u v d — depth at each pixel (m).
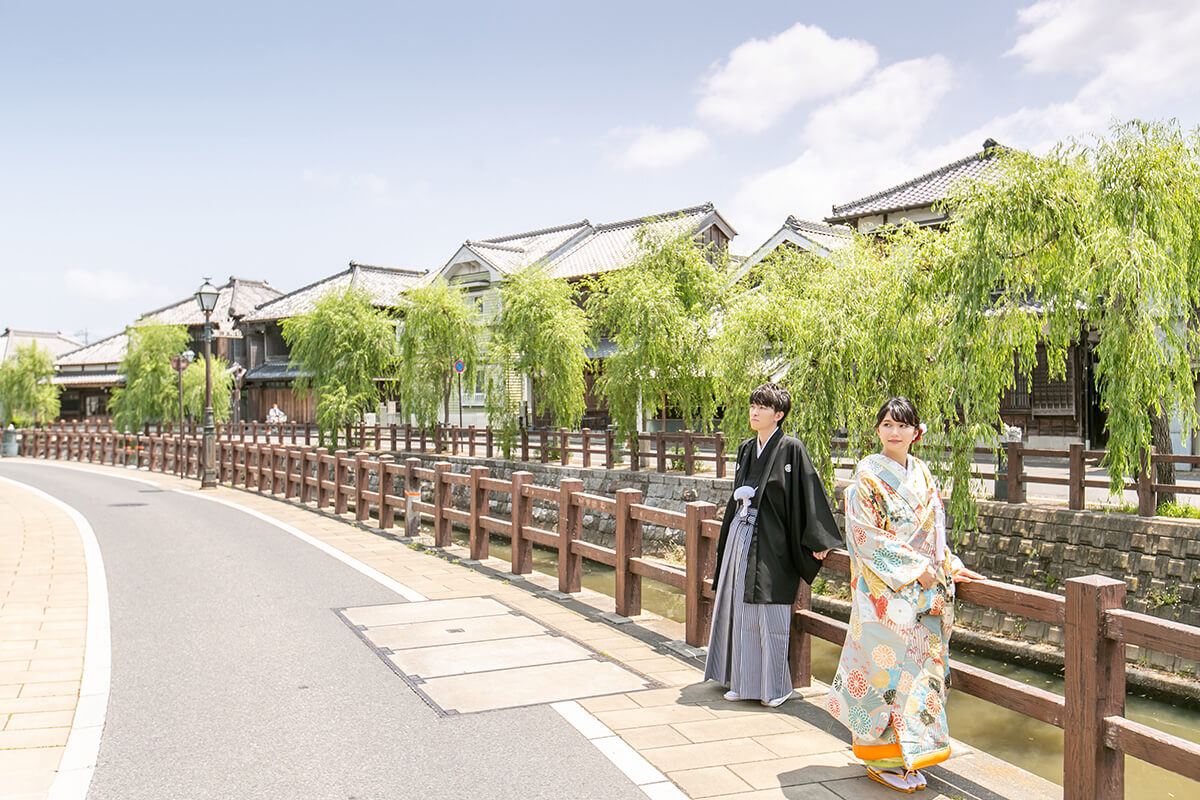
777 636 4.62
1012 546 10.50
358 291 26.94
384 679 5.20
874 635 3.54
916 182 23.11
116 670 5.38
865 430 12.34
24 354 47.28
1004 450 11.17
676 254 18.23
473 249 31.75
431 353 23.89
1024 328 10.47
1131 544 9.41
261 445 17.05
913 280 10.84
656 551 15.61
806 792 3.61
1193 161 9.52
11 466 28.27
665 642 5.92
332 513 13.41
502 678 5.21
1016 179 9.89
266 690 5.00
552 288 20.67
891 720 3.51
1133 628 3.03
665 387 17.81
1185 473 16.33
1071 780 3.23
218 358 41.09
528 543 8.39
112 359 51.69
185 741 4.22
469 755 4.04
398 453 24.48
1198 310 10.27
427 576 8.43
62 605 7.16
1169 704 8.27
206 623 6.57
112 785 3.72
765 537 4.56
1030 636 9.82
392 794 3.63
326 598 7.44
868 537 3.50
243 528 11.85
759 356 14.23
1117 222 9.38
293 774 3.84
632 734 4.28
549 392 20.28
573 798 3.58
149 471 24.81
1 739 4.23
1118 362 9.28
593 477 17.81
